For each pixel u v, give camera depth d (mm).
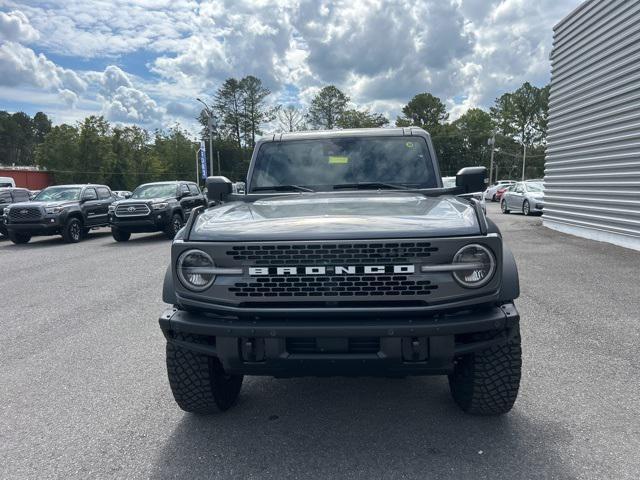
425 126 106750
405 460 2898
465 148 105250
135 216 15398
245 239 2770
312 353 2746
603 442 3029
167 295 3064
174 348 3285
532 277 7812
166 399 3859
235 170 95875
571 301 6309
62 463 2982
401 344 2680
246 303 2795
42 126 151000
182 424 3445
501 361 3061
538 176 110625
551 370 4148
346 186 4254
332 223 2824
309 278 2717
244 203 3742
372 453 2988
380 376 2877
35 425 3480
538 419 3344
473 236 2701
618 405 3514
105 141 66750
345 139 4492
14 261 12195
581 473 2715
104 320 6234
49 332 5777
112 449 3131
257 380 4250
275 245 2721
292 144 4539
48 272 10250
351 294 2701
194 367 3266
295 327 2682
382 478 2727
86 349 5113
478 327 2693
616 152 11117
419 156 4355
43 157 66625
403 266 2668
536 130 115188
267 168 4457
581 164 12961
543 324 5387
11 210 15547
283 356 2734
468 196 3787
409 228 2723
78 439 3270
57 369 4562
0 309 7031
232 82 94812
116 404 3789
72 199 16562
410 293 2682
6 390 4109
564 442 3041
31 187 57031
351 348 2732
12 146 134375
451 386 3611
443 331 2641
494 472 2748
